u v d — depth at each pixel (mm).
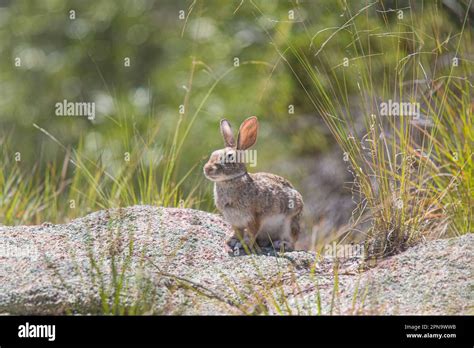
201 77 19422
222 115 18219
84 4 22641
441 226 10383
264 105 17344
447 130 11633
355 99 14250
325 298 8422
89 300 7992
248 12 19734
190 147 17562
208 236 9953
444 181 11023
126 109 19516
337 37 15367
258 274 8961
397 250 9555
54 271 8508
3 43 22594
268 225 9961
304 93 16594
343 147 10211
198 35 20203
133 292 8164
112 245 9359
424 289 8273
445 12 14641
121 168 13055
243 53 19391
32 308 7934
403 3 15031
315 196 15094
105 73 21578
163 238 9703
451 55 12867
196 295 8500
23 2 22984
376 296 8289
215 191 9781
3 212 12375
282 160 16500
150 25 21766
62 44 22312
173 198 12117
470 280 8289
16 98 21422
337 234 11734
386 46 14195
